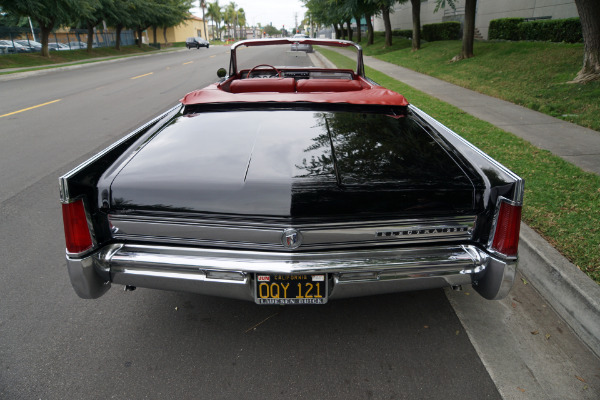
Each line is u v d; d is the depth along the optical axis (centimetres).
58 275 305
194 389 204
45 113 906
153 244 201
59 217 400
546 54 1175
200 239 195
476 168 210
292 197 186
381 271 196
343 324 252
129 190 193
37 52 2786
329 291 204
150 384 208
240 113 281
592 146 546
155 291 288
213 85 343
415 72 1400
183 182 194
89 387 206
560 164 470
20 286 291
